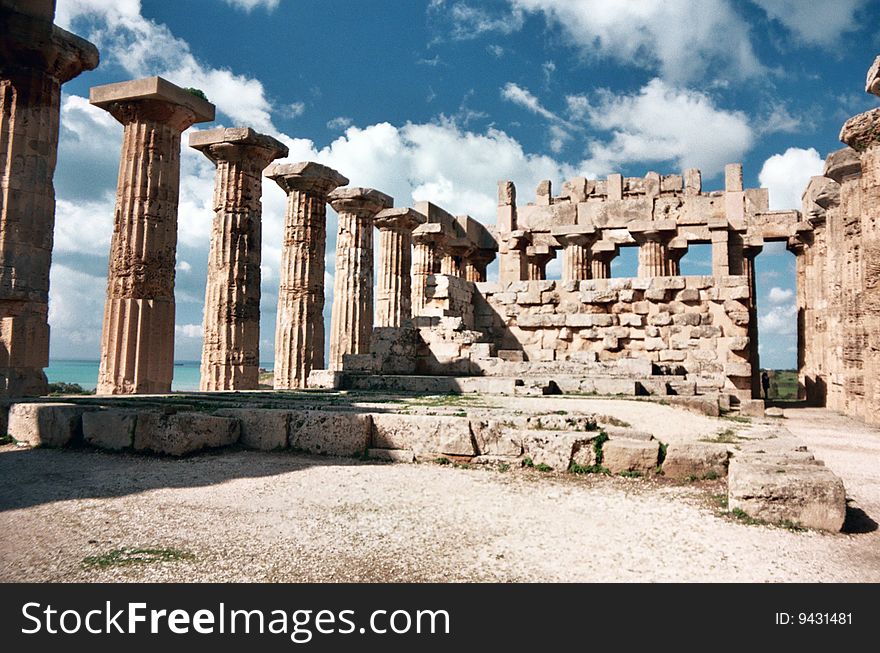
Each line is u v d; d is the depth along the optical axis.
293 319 19.78
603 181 32.50
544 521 5.66
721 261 28.17
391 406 10.69
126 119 15.71
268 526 5.53
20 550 4.94
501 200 33.47
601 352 19.22
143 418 9.47
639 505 6.27
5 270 13.02
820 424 15.37
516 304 20.45
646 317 18.83
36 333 13.51
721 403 13.88
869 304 15.62
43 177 13.74
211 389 17.36
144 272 15.30
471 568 4.46
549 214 32.97
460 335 17.20
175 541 5.13
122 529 5.48
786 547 5.02
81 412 10.09
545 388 13.83
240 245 17.88
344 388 16.12
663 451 7.65
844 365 18.09
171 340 15.91
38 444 10.25
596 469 7.79
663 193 31.19
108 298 15.38
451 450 8.52
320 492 6.84
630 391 13.60
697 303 18.36
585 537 5.19
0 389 12.88
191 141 18.19
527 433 8.23
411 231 25.12
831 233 21.11
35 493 6.89
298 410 9.84
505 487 7.07
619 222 31.56
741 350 17.78
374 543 5.03
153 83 15.12
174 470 8.16
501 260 32.69
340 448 9.18
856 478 8.15
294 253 20.08
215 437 9.54
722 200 29.95
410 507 6.16
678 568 4.49
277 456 9.17
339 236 22.42
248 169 18.17
